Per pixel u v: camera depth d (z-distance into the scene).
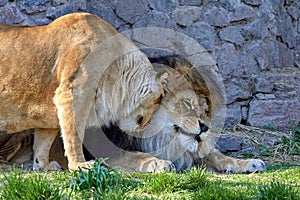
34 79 9.95
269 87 13.77
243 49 13.94
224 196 7.58
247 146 12.70
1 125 10.24
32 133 11.09
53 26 10.27
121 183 8.16
